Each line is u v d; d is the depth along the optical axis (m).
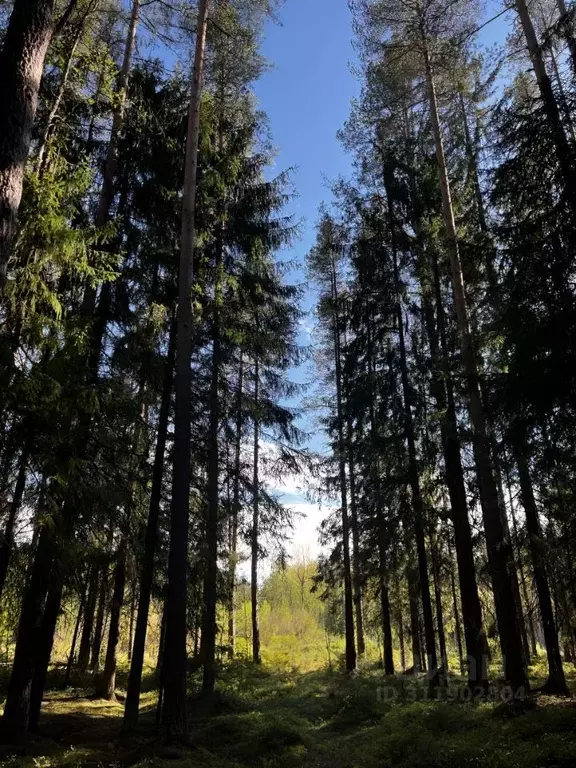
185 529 8.47
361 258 14.56
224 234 14.00
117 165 11.39
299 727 9.74
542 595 11.66
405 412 13.11
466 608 11.61
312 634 40.50
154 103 11.77
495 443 8.05
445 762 6.64
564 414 7.07
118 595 13.97
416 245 13.91
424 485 13.40
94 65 8.55
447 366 11.03
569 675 14.21
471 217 11.47
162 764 6.65
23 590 7.61
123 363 9.93
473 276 10.98
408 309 14.20
